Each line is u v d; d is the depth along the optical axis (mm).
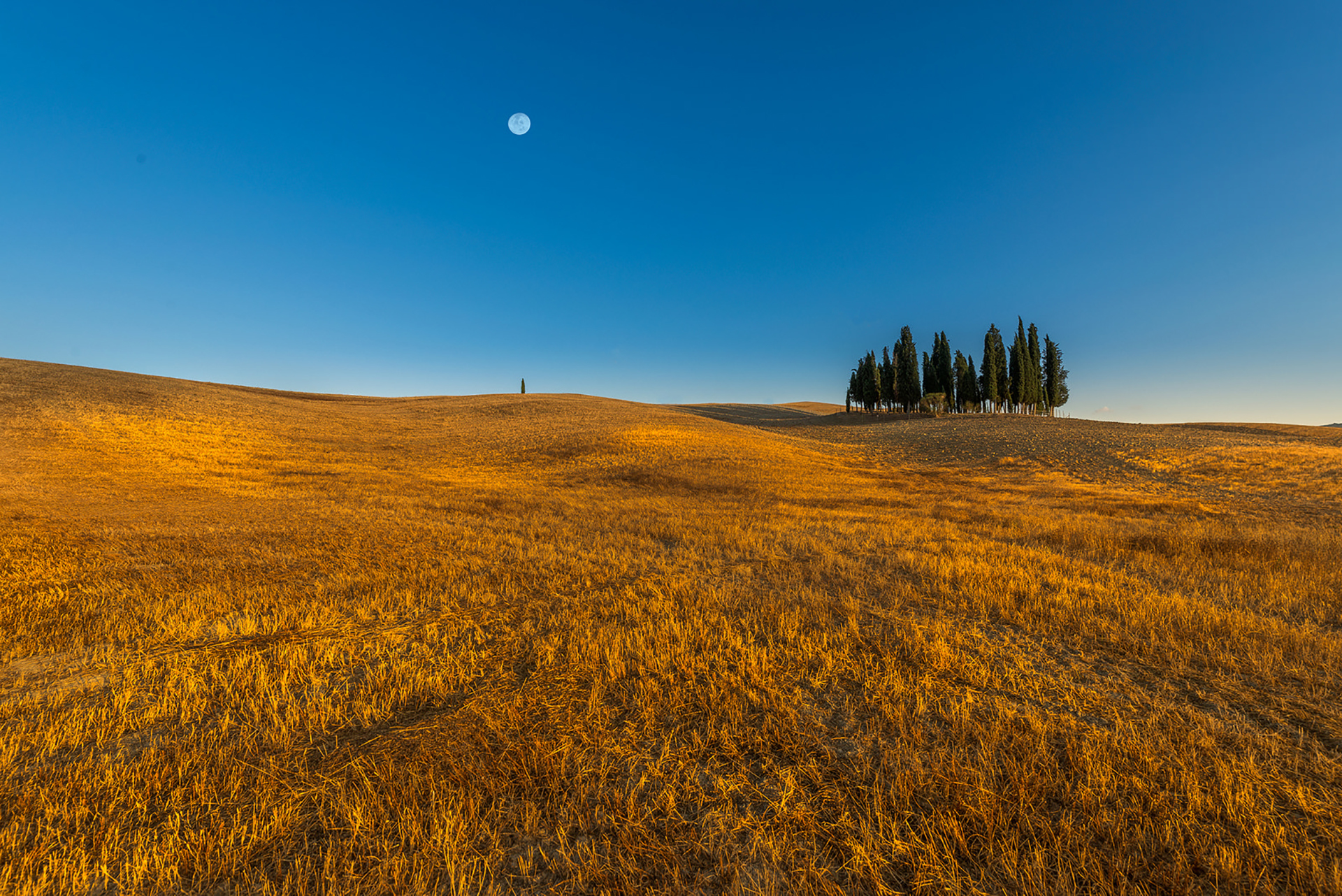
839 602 7695
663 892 2629
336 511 17484
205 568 9648
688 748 3844
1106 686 4926
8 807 3275
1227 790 3123
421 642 6312
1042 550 11656
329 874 2686
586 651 5664
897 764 3559
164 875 2729
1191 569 9883
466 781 3418
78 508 16312
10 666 5535
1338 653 5445
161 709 4492
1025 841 2883
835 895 2586
